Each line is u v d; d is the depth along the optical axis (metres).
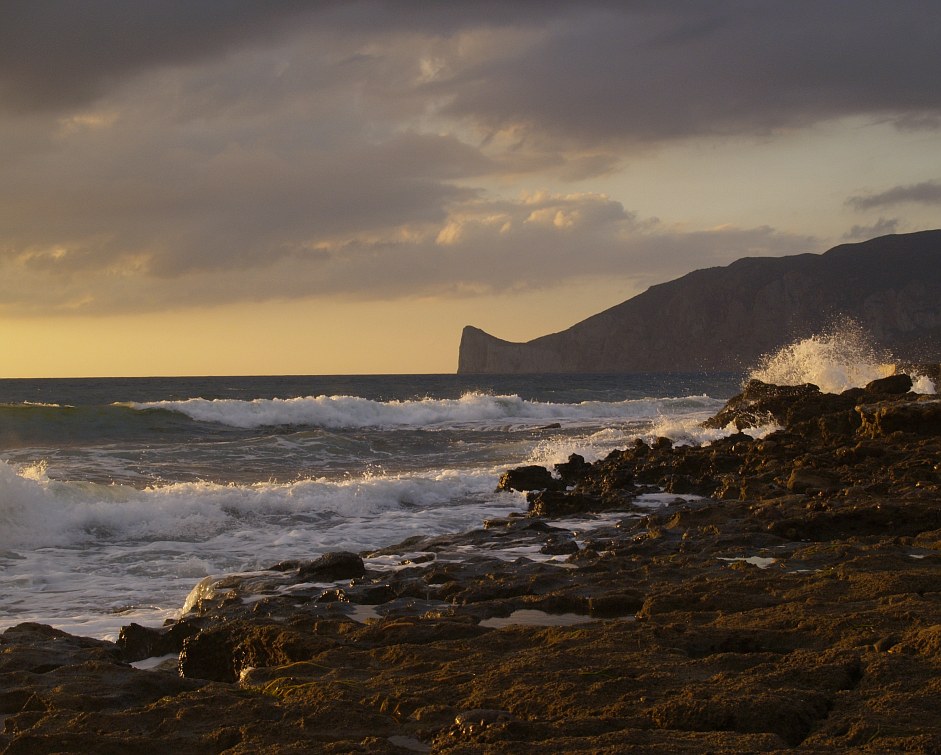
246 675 5.59
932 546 9.44
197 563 12.64
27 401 72.06
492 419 43.12
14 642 7.26
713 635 5.84
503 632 6.36
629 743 3.83
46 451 27.52
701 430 27.73
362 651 6.00
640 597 7.58
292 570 10.57
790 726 4.08
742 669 5.01
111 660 6.62
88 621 9.41
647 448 21.48
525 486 18.92
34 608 10.11
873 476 14.99
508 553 11.23
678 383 126.12
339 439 30.50
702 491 16.34
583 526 13.44
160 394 81.94
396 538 14.44
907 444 17.92
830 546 9.62
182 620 7.95
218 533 15.44
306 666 5.62
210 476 22.95
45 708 5.08
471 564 9.98
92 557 13.29
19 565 12.71
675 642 5.76
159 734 4.37
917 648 5.14
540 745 3.84
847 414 21.83
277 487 18.33
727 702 4.25
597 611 7.56
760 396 29.25
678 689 4.61
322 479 20.98
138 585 11.39
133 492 17.16
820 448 18.86
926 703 4.21
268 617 7.58
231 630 6.95
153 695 5.39
